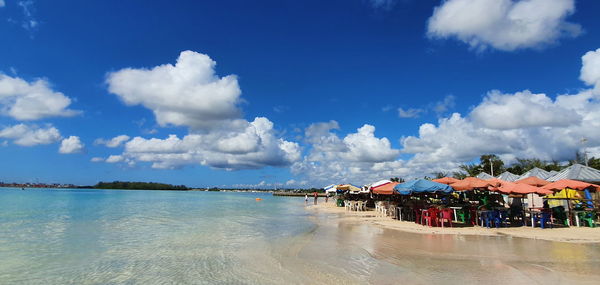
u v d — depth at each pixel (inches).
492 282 274.7
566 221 602.9
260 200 2618.1
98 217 946.7
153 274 330.3
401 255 379.6
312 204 1899.6
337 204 1546.5
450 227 604.4
